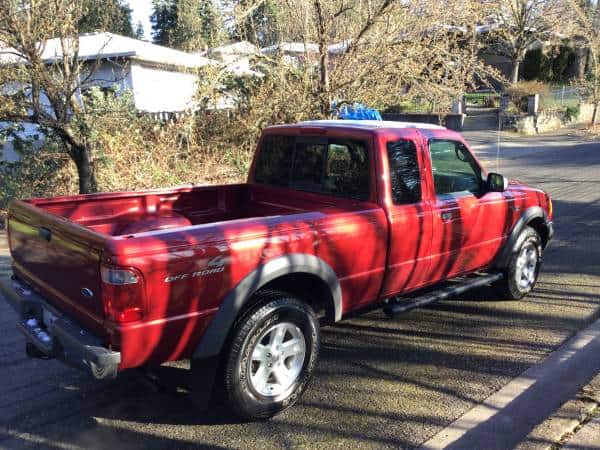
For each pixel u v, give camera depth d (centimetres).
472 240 513
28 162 1034
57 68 931
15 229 420
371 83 1102
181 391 410
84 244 320
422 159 461
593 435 337
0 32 784
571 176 1427
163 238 316
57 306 368
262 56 1135
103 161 1022
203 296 331
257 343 356
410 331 513
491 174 514
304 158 493
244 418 363
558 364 443
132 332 306
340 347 480
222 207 539
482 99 3125
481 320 538
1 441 348
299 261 372
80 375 437
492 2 1120
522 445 331
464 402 388
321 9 1029
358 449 335
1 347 487
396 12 1019
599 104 3062
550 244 813
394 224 434
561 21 2803
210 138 1212
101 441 348
